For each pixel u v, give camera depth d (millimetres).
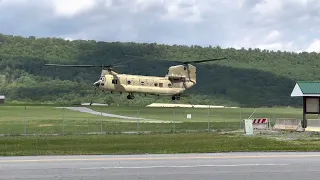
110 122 59375
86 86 199625
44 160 20938
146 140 35812
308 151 25188
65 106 106438
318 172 16578
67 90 191500
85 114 79125
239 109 114188
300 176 15680
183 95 93500
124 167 18109
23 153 24547
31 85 199375
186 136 40281
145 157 22047
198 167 18000
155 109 97375
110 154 23859
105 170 17297
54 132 46094
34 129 49594
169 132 45750
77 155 23516
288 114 92188
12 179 15328
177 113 86375
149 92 87125
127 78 84750
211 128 51688
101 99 166250
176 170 17188
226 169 17406
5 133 45031
